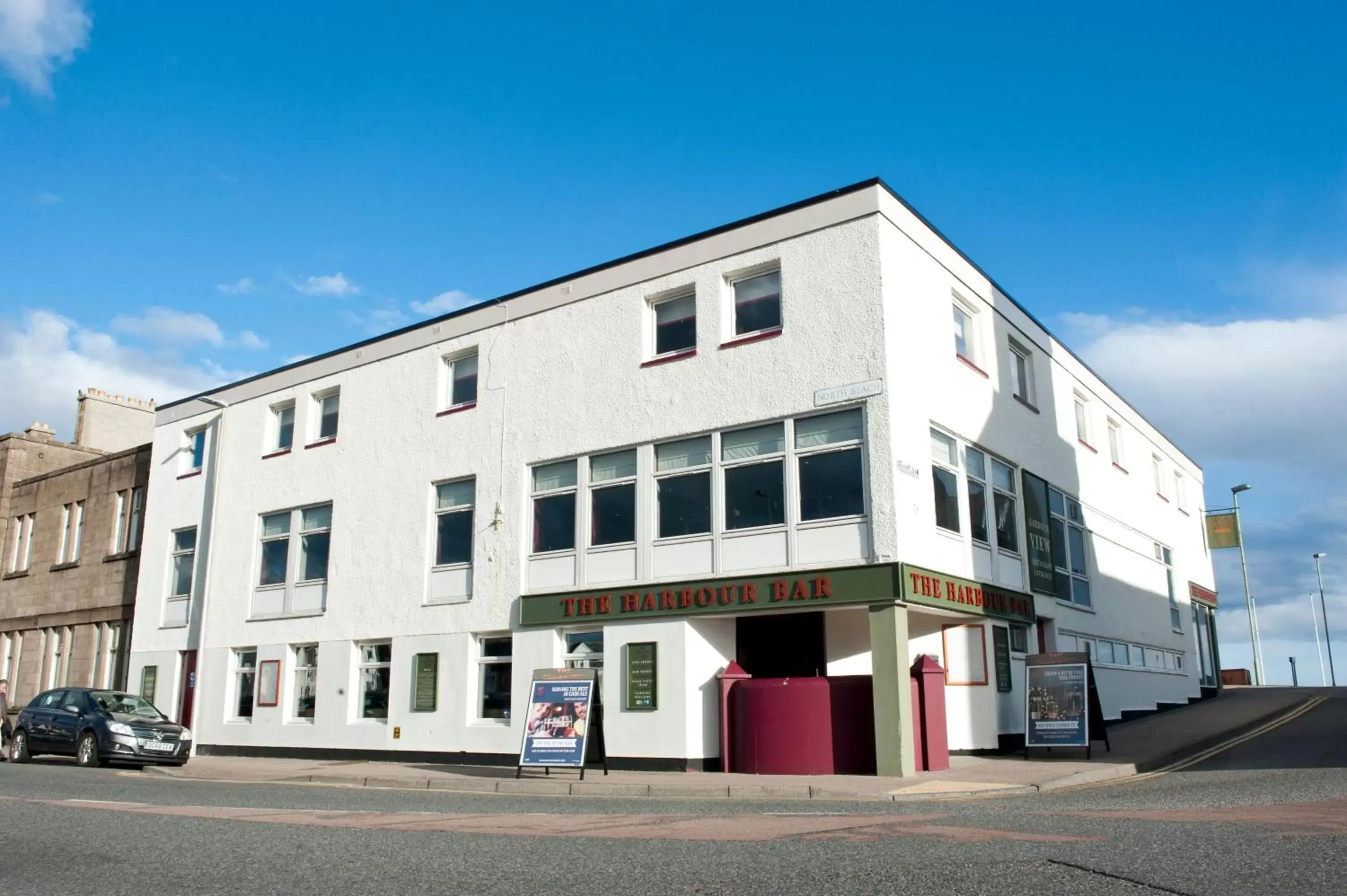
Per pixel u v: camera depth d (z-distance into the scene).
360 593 24.31
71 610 33.34
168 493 30.08
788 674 19.58
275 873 7.95
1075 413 26.73
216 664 26.84
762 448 19.05
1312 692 35.47
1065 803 12.78
